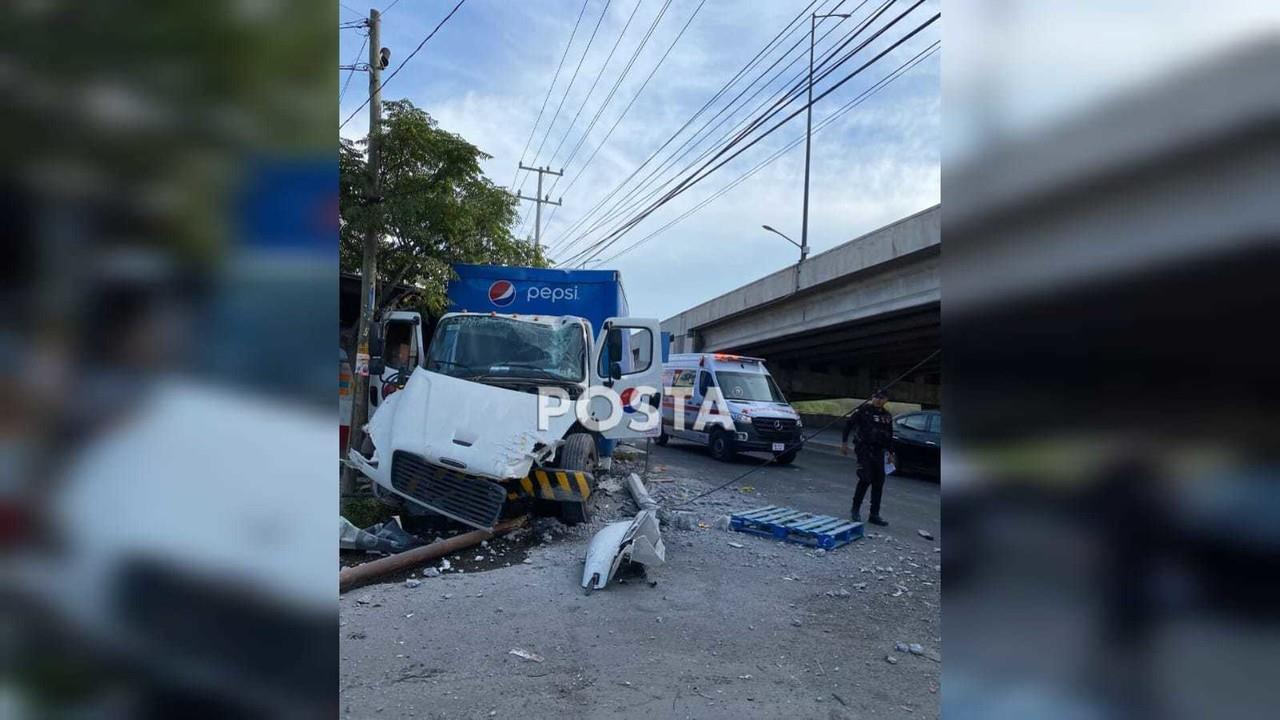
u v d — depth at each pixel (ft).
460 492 18.90
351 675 11.87
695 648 13.74
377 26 27.55
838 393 113.19
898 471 42.09
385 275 30.37
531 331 25.46
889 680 12.71
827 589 17.85
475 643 13.39
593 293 32.04
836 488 35.09
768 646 14.03
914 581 18.85
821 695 12.03
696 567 19.02
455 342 24.84
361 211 26.53
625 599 16.19
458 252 34.35
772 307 83.51
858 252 62.69
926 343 75.87
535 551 19.56
